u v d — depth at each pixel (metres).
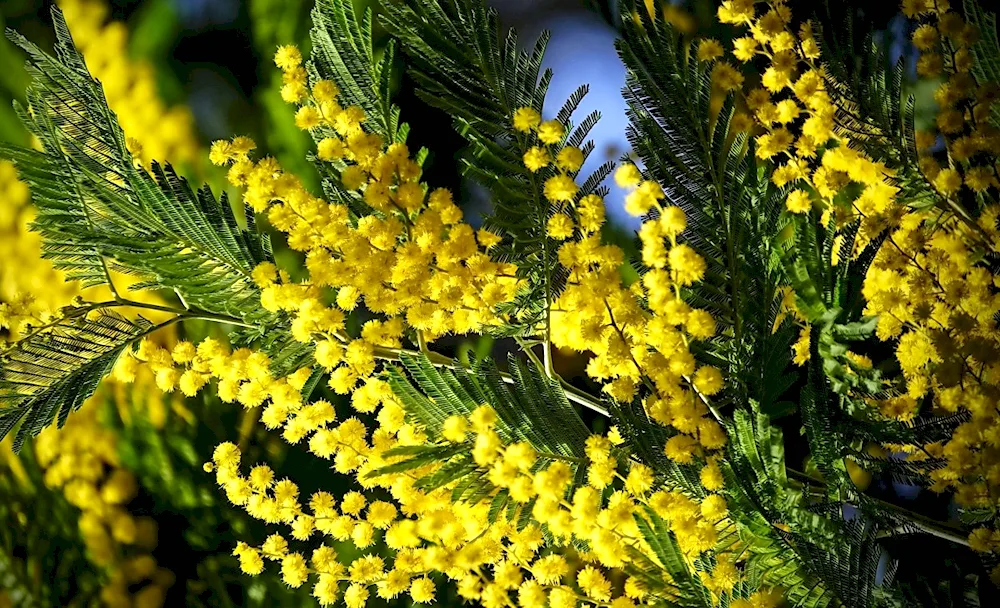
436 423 0.61
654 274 0.59
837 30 0.68
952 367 0.57
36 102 0.62
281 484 0.63
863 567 0.58
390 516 0.62
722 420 0.60
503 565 0.60
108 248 0.63
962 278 0.60
